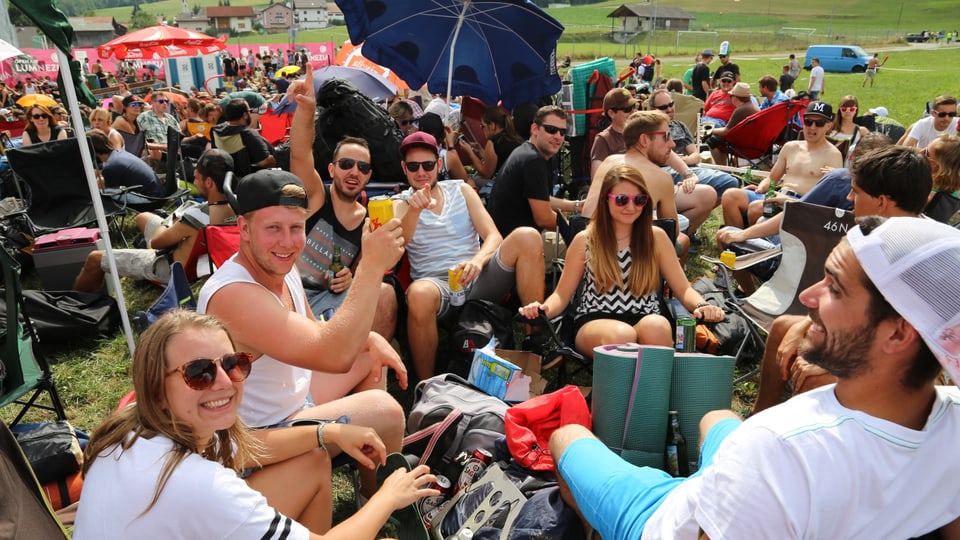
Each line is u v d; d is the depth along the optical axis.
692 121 9.01
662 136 4.65
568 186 7.53
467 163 7.85
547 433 2.82
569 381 4.07
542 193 4.69
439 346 4.22
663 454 2.74
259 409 2.44
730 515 1.45
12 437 1.81
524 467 2.69
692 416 2.75
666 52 62.88
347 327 2.33
